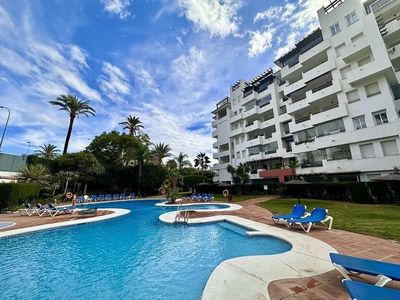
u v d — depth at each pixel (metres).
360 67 17.25
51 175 21.02
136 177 30.42
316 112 23.25
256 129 31.22
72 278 4.45
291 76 26.03
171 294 3.68
